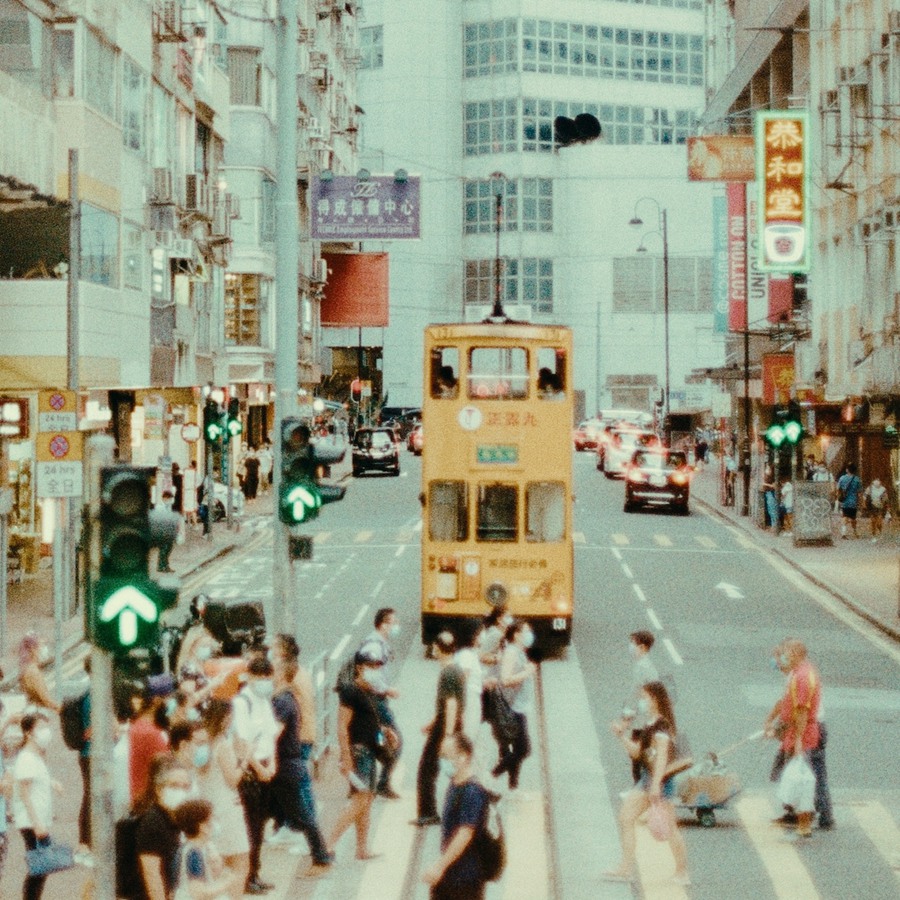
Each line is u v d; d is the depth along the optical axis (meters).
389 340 139.25
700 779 21.05
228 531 60.44
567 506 33.34
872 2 58.12
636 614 41.09
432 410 33.50
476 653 20.95
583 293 139.25
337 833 19.05
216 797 16.06
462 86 140.38
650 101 144.75
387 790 22.34
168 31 52.91
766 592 45.62
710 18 109.94
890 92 54.34
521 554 33.31
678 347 139.12
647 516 69.75
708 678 32.03
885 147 55.81
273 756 17.64
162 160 54.34
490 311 35.09
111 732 12.48
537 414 33.38
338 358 138.12
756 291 76.06
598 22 142.25
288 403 24.17
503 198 139.25
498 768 22.44
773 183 58.34
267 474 81.69
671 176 138.75
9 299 40.94
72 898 17.20
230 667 19.88
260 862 18.70
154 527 12.26
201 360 63.59
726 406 80.88
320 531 61.56
